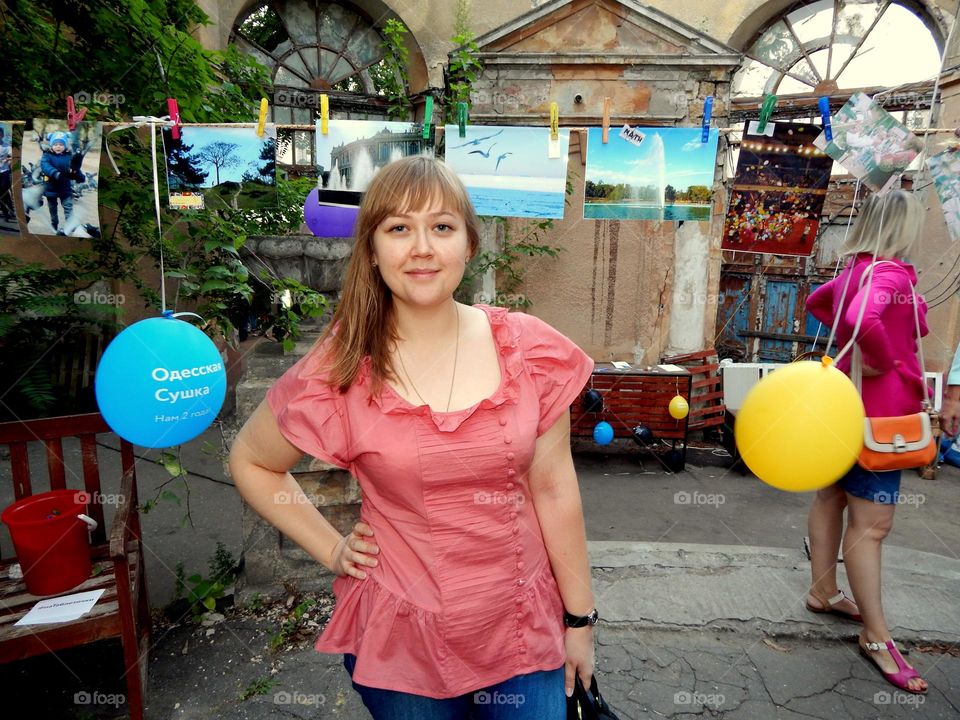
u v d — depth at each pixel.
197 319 2.49
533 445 1.15
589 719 1.28
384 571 1.16
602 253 6.02
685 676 2.27
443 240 1.08
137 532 2.21
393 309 1.17
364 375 1.11
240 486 1.26
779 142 2.21
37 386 4.17
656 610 2.64
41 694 2.12
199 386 1.72
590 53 5.59
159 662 2.30
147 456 4.82
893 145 2.10
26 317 4.13
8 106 2.91
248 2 7.02
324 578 2.74
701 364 5.94
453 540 1.11
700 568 2.97
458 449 1.08
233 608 2.62
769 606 2.66
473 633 1.12
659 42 5.67
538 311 6.10
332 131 2.13
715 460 5.46
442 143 2.25
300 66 7.55
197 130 2.07
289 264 2.82
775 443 1.73
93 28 2.90
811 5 6.77
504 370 1.15
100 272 3.31
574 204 5.93
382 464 1.09
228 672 2.25
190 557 3.22
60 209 2.00
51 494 2.09
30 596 1.92
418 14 7.50
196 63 3.10
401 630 1.13
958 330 5.39
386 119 7.82
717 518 4.20
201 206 2.14
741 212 2.29
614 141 2.24
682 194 2.29
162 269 2.09
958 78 5.28
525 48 5.79
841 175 6.79
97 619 1.80
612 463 5.33
